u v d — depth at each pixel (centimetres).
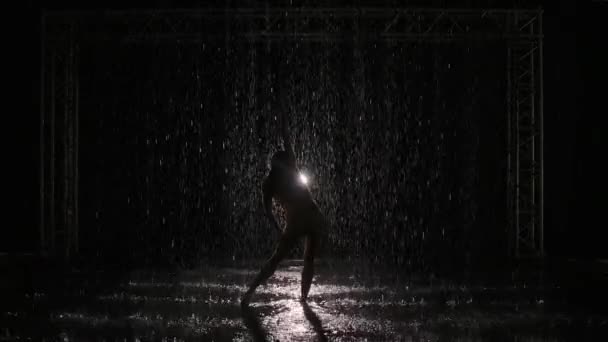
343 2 1105
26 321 477
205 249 1312
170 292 661
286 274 868
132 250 1271
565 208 1221
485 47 1252
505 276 834
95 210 1388
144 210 1400
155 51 1359
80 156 1377
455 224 1371
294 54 1364
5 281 761
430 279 798
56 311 527
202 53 1366
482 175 1348
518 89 1087
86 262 1030
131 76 1362
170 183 1401
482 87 1312
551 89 1204
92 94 1354
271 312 523
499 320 485
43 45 1070
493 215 1341
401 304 573
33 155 1178
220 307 550
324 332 432
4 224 1191
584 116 1198
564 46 1178
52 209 1091
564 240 1225
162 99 1383
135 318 490
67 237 1103
